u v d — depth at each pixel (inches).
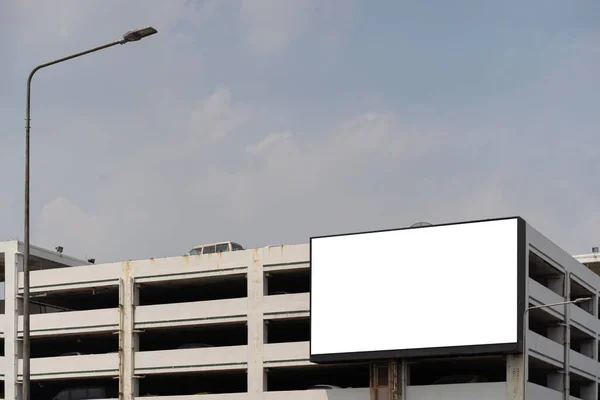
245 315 2667.3
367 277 2474.2
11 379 2891.2
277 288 2970.0
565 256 2719.0
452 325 2368.4
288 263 2635.3
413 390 2421.3
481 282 2361.0
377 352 2426.2
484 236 2378.2
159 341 3080.7
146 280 2787.9
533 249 2450.8
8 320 2920.8
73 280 2874.0
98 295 3065.9
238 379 3034.0
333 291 2502.5
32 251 2984.7
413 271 2431.1
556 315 2605.8
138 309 2785.4
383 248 2472.9
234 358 2659.9
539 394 2434.8
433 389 2405.3
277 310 2630.4
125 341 2775.6
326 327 2491.4
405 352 2399.1
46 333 2871.6
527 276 2385.6
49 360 2859.3
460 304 2369.6
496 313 2332.7
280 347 2620.6
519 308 2316.7
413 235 2448.3
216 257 2719.0
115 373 2775.6
